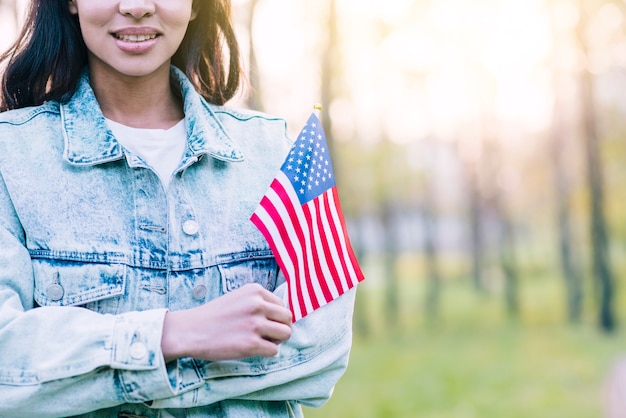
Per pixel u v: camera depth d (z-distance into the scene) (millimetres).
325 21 15219
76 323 1360
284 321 1372
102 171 1506
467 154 28312
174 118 1656
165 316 1373
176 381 1388
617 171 21891
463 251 41156
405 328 23688
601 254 20188
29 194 1463
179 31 1524
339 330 1582
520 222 37688
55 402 1349
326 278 1589
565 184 23156
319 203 1627
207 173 1596
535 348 18438
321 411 12570
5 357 1342
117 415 1471
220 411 1507
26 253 1444
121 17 1467
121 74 1565
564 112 22938
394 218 27125
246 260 1578
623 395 12344
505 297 27125
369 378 15336
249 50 7789
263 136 1732
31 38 1575
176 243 1518
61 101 1568
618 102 21062
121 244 1479
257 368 1475
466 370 15906
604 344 18297
